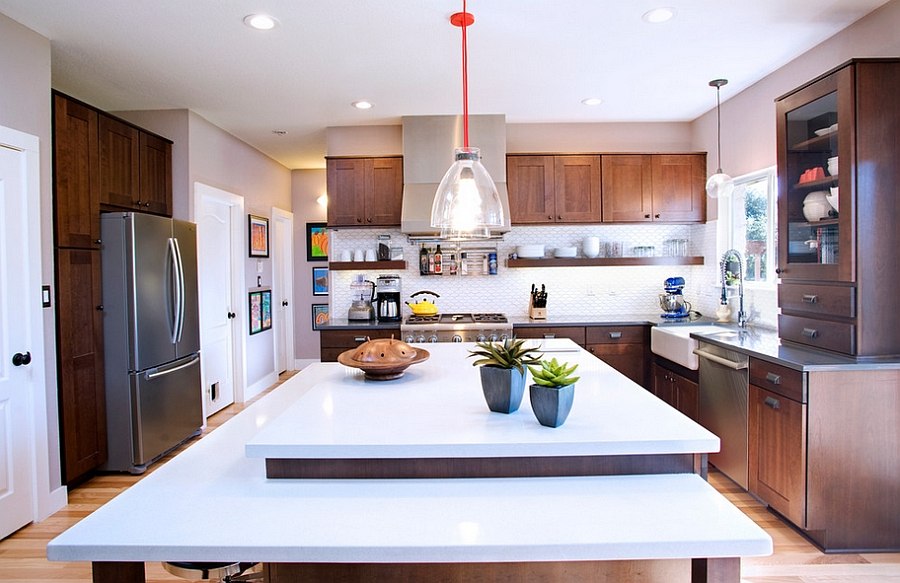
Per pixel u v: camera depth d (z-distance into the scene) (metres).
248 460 1.65
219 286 4.97
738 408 3.05
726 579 1.23
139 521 1.24
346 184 4.72
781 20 2.88
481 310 5.08
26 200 2.83
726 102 4.33
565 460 1.49
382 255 4.86
